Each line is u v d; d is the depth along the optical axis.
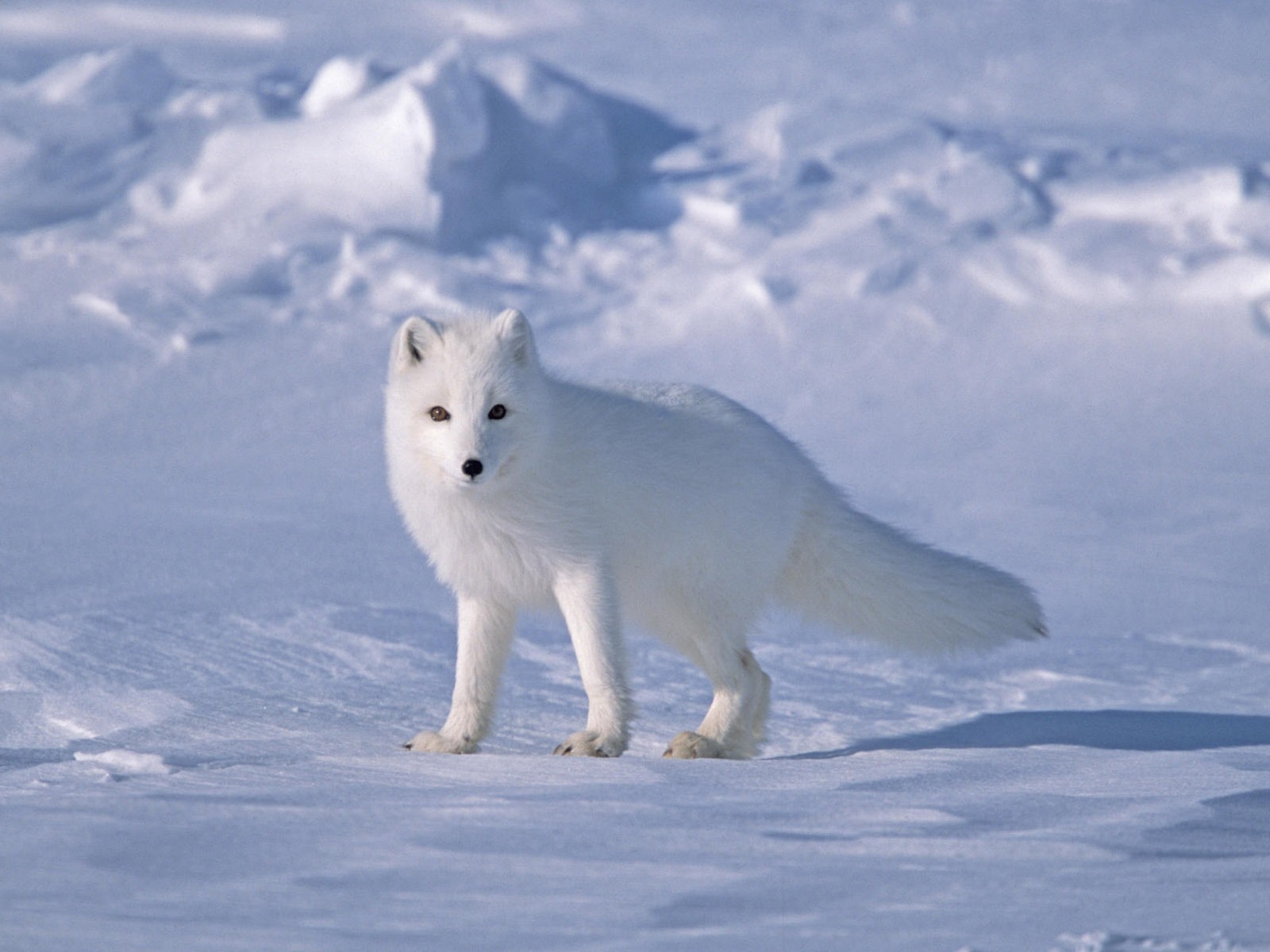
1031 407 23.11
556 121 32.47
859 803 5.22
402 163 29.00
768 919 3.66
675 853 4.34
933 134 33.81
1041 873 4.20
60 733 7.24
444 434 7.18
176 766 6.14
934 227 30.08
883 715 8.81
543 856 4.24
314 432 20.70
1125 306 27.03
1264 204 29.19
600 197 32.06
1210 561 14.84
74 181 30.55
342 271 27.28
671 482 7.68
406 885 3.89
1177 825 4.93
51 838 4.28
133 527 14.02
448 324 7.86
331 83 33.00
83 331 24.47
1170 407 22.94
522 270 28.44
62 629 9.58
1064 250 28.69
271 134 30.64
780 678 9.94
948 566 8.44
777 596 8.73
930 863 4.29
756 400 23.33
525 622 11.23
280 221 28.81
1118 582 13.78
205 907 3.64
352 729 7.59
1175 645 11.27
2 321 24.69
